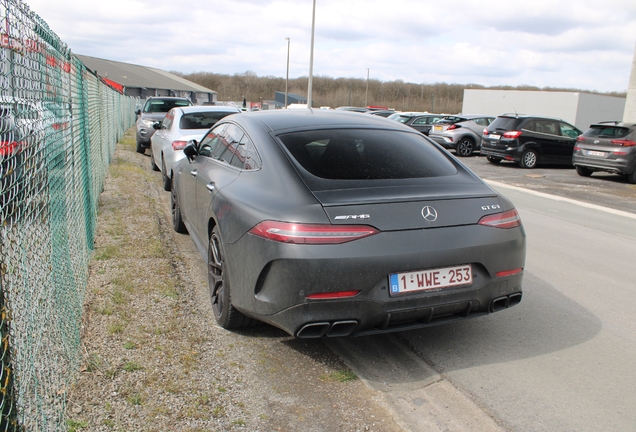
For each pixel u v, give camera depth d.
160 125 10.78
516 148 15.45
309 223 2.74
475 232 3.01
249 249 2.97
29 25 2.15
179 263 4.79
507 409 2.73
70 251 3.30
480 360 3.28
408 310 2.87
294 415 2.58
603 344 3.54
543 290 4.62
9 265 1.72
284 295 2.79
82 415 2.39
